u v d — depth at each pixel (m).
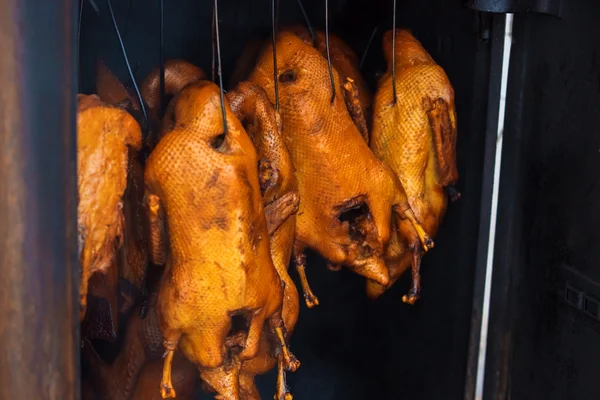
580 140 1.87
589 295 1.84
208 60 2.21
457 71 2.12
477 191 2.10
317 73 1.79
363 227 1.83
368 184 1.81
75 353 1.50
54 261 1.47
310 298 1.87
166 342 1.65
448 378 2.18
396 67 1.92
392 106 1.89
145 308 1.76
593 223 1.84
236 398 1.68
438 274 2.21
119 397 1.82
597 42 1.83
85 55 2.06
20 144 1.44
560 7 1.91
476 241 2.10
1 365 1.48
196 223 1.59
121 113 1.58
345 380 2.40
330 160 1.78
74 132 1.47
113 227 1.58
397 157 1.89
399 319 2.30
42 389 1.49
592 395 1.84
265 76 1.80
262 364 1.81
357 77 2.00
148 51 2.16
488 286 2.09
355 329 2.39
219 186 1.59
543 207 1.98
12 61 1.43
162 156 1.59
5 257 1.46
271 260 1.67
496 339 2.10
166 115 1.66
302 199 1.82
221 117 1.61
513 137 2.05
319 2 2.30
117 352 1.93
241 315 1.71
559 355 1.93
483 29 2.03
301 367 2.42
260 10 2.24
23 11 1.42
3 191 1.45
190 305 1.61
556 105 1.94
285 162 1.74
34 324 1.48
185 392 1.84
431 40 2.18
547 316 1.97
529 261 2.02
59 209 1.47
